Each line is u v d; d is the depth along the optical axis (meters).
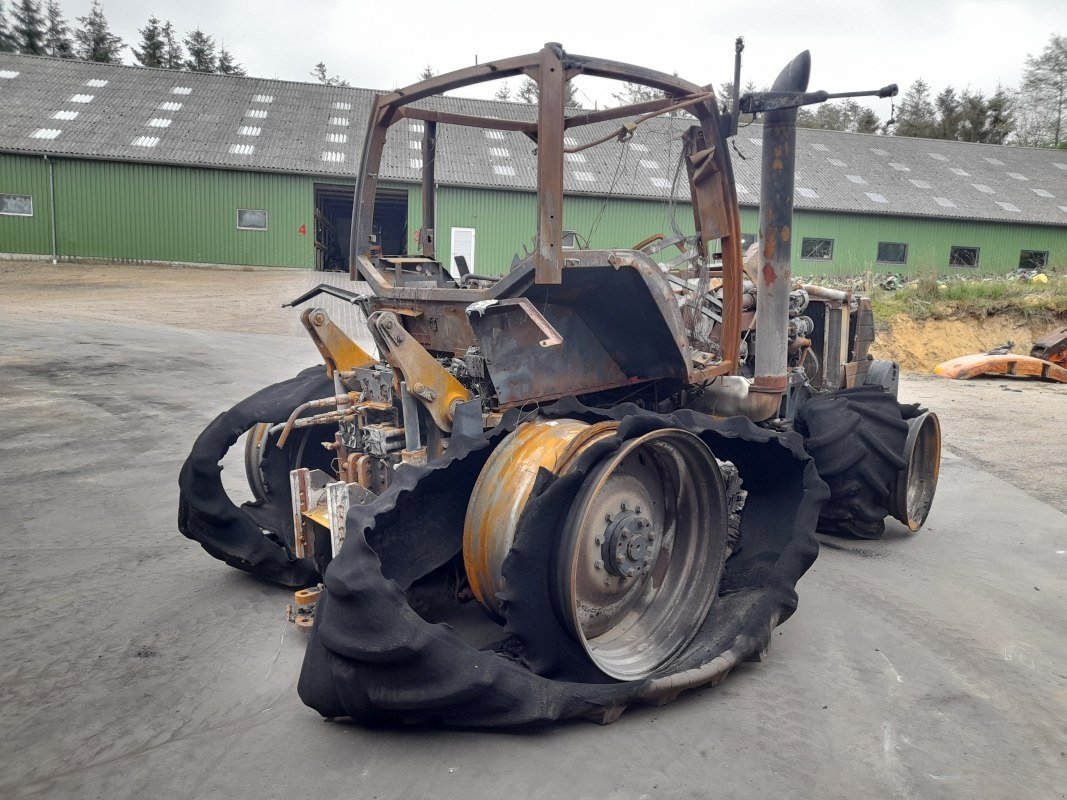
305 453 4.47
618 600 3.21
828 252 25.67
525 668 2.84
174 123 25.47
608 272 3.18
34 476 6.11
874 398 5.02
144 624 3.76
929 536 5.21
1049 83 58.25
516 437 3.06
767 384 4.02
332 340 3.83
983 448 7.84
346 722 2.94
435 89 3.36
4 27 61.19
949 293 16.94
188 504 4.04
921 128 61.88
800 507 3.47
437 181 23.12
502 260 23.70
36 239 23.58
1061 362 13.73
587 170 20.12
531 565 2.73
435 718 2.71
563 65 2.85
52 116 24.89
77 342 11.93
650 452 3.22
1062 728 2.96
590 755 2.72
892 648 3.59
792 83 3.80
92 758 2.72
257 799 2.50
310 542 3.57
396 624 2.54
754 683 3.25
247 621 3.80
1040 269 25.08
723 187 3.62
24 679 3.25
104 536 4.94
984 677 3.34
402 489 2.76
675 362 3.50
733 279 3.71
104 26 63.16
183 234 24.08
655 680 2.93
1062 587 4.35
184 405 8.53
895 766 2.70
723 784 2.58
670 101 3.47
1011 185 29.11
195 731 2.88
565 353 3.40
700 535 3.38
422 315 3.55
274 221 24.31
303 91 28.97
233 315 15.87
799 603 4.08
